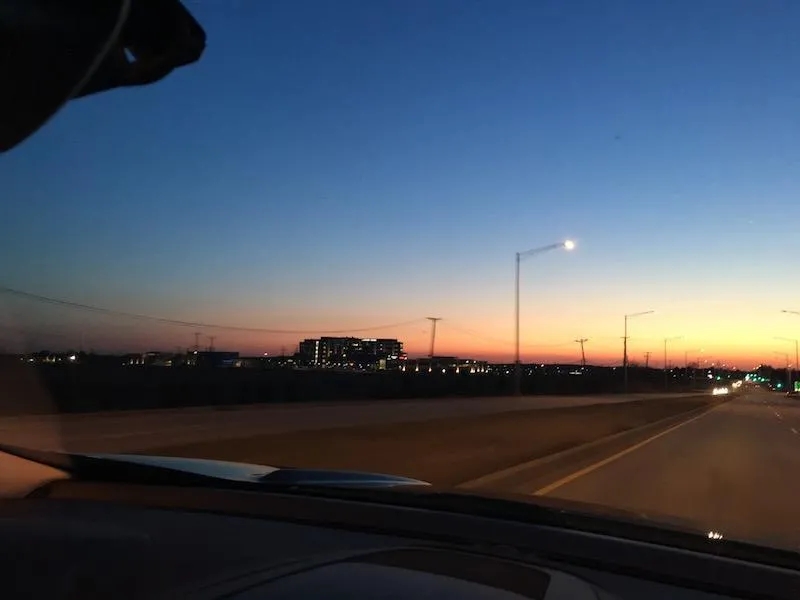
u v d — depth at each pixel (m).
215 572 3.02
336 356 167.00
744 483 14.30
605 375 133.38
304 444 17.28
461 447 17.50
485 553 3.51
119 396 45.00
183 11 1.64
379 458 14.92
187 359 114.06
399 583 2.72
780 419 44.06
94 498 4.60
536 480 14.09
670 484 13.91
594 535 3.80
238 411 39.16
